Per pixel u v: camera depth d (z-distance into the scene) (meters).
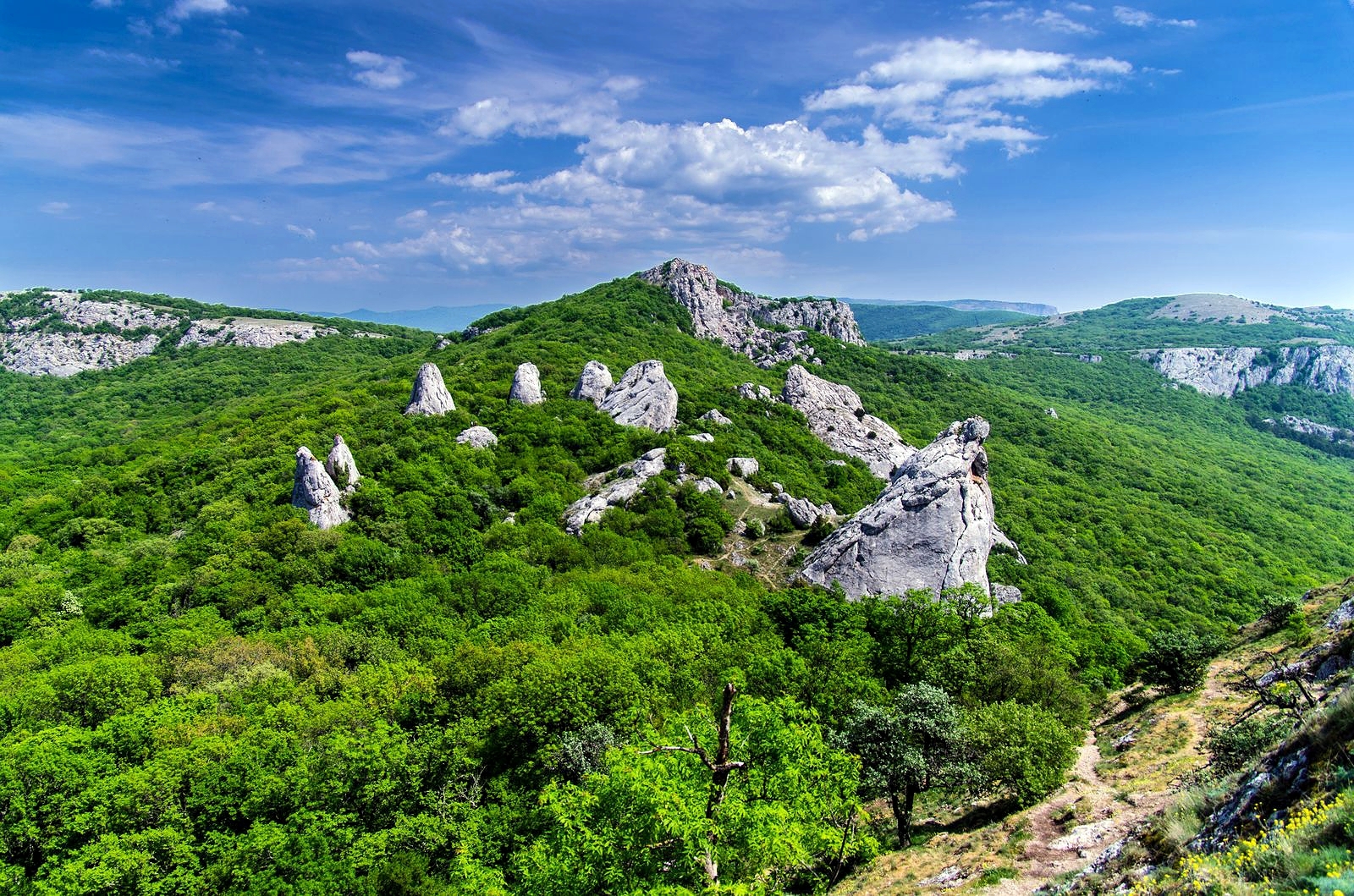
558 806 23.25
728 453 104.12
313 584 65.44
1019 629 59.97
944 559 70.12
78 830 32.59
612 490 88.69
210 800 34.31
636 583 67.69
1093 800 29.34
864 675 46.44
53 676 46.50
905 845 31.84
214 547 69.50
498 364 128.12
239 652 51.09
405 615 57.62
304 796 34.72
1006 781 32.94
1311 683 30.19
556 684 40.19
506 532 78.44
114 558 71.12
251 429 105.75
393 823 35.16
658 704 41.19
